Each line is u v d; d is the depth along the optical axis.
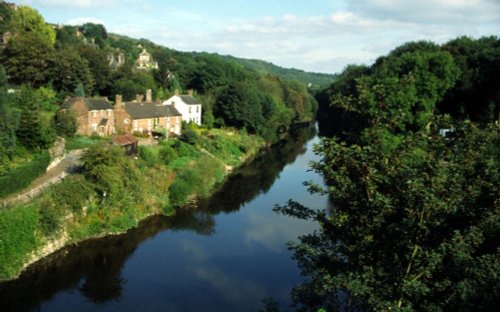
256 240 40.62
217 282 32.47
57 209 36.47
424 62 62.62
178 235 41.31
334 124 96.75
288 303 29.45
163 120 77.12
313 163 14.72
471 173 13.45
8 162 38.25
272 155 85.94
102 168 41.41
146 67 142.62
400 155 13.80
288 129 123.69
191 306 29.14
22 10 104.62
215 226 44.06
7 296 29.39
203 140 72.38
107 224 40.16
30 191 36.97
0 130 41.03
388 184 13.62
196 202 51.56
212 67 118.94
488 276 12.03
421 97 58.69
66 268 33.66
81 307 28.73
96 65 90.25
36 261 33.78
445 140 13.83
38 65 74.81
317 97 195.25
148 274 33.47
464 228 13.12
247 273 33.91
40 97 68.31
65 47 90.88
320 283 13.89
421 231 12.86
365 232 13.87
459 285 12.12
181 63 144.12
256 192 57.34
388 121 14.53
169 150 57.94
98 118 66.31
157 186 49.38
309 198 54.28
